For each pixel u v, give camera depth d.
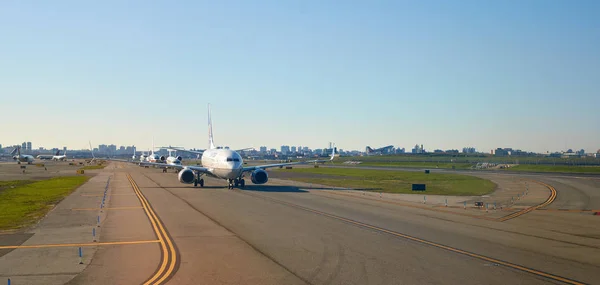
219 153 53.69
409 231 23.56
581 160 145.50
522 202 38.41
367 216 29.41
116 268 15.91
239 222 26.69
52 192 48.00
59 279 14.47
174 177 80.19
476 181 65.75
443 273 15.15
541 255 17.91
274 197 42.50
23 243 20.42
